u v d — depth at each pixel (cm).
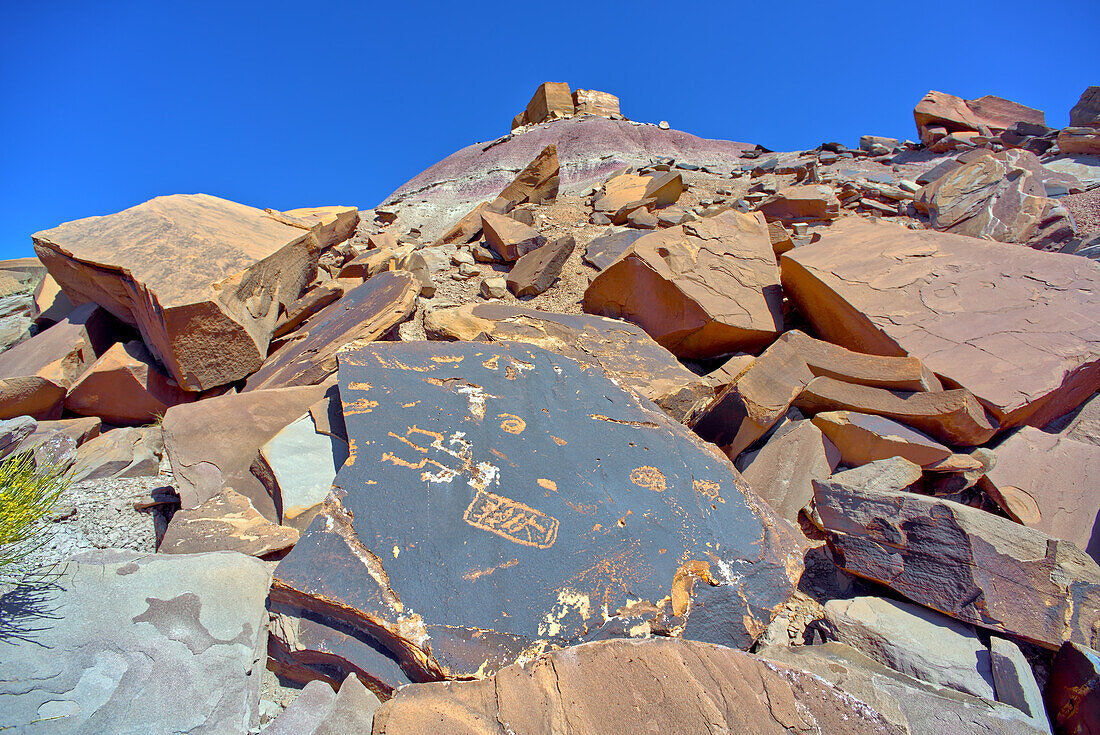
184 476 338
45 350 502
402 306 548
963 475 371
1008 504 357
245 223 611
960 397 379
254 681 225
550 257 742
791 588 266
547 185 1201
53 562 273
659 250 594
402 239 1198
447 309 574
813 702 197
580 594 239
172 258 500
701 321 538
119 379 481
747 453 416
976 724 210
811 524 367
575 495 276
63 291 578
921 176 1151
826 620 277
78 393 480
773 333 539
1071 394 429
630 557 255
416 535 250
